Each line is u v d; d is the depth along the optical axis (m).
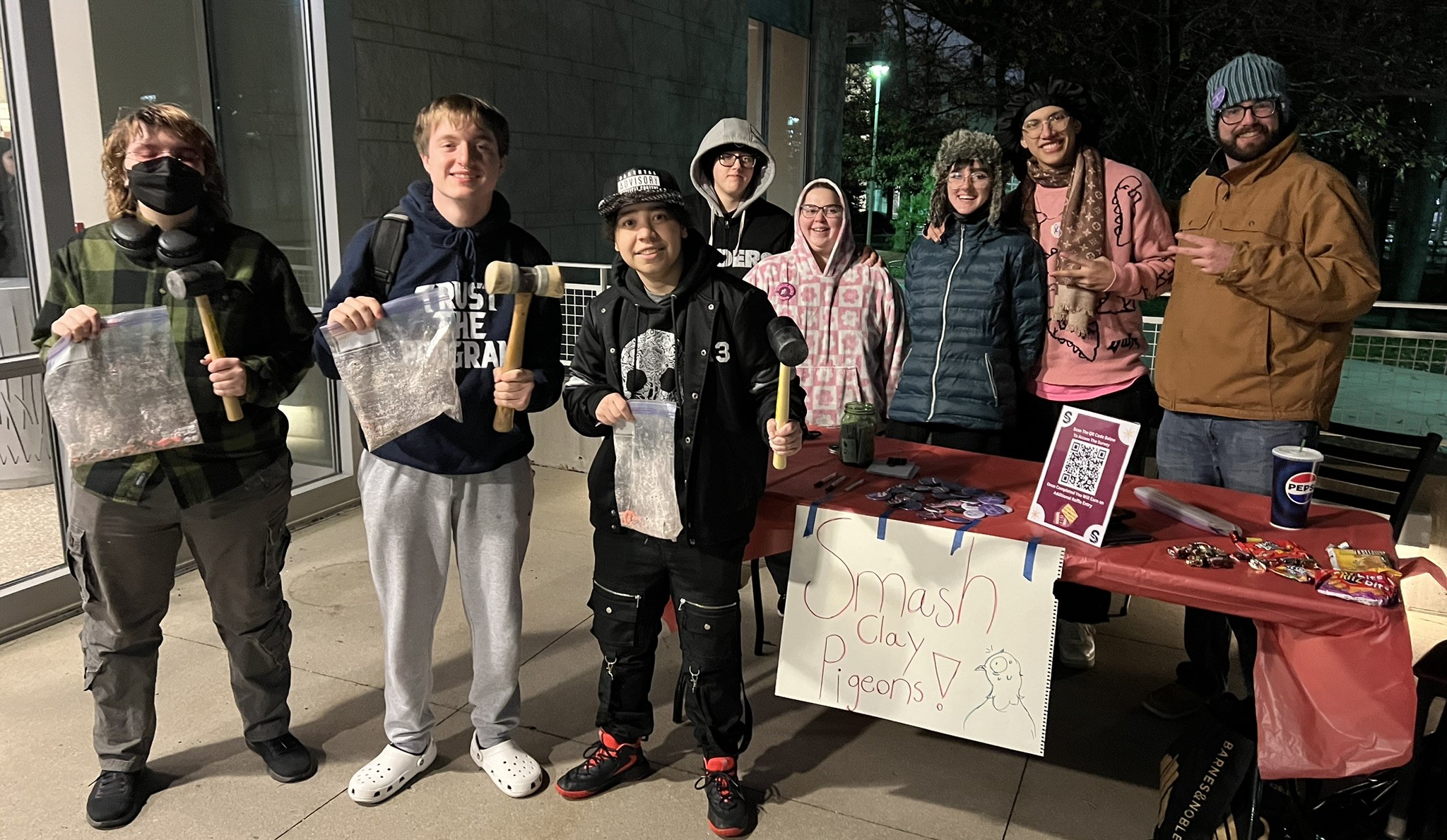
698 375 2.17
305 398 4.75
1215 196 2.84
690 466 2.18
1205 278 2.79
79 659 3.22
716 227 3.73
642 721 2.50
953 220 3.08
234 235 2.23
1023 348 3.09
